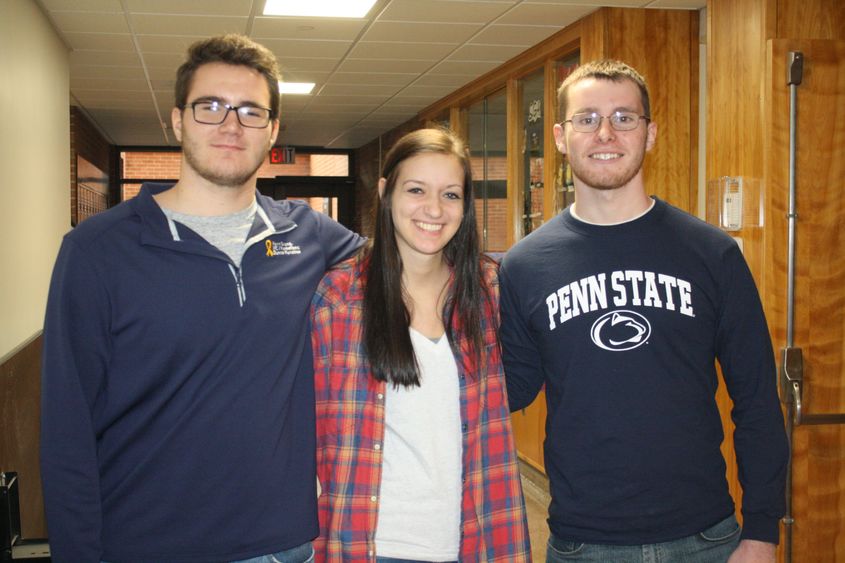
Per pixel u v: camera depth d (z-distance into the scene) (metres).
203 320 1.67
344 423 1.83
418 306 1.92
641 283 1.84
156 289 1.65
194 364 1.66
